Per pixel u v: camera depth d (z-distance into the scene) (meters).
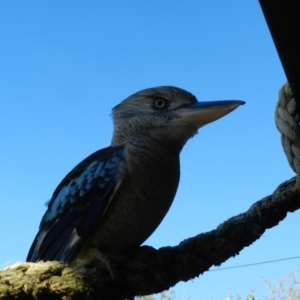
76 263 1.03
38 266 0.96
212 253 1.05
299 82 0.99
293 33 0.95
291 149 1.04
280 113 1.04
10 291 0.94
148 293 1.04
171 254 1.05
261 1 0.94
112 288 1.01
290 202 1.05
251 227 1.05
